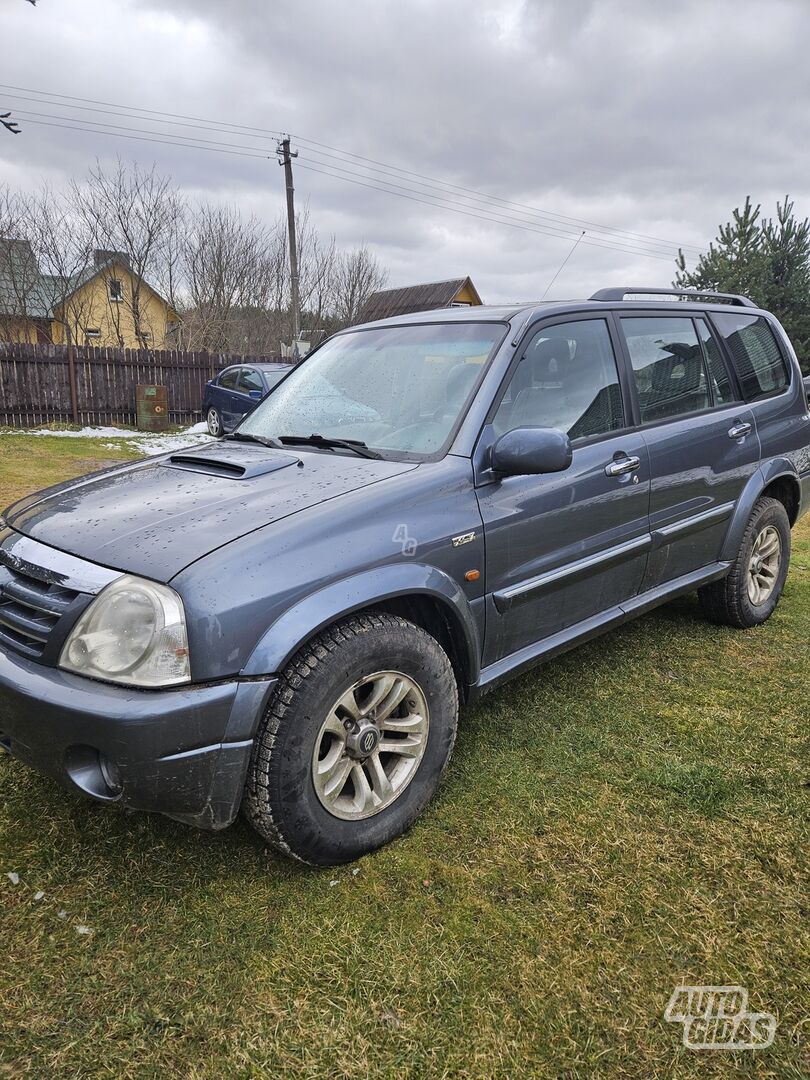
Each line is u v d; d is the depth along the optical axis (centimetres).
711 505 362
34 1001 174
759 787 262
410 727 233
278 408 330
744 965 186
